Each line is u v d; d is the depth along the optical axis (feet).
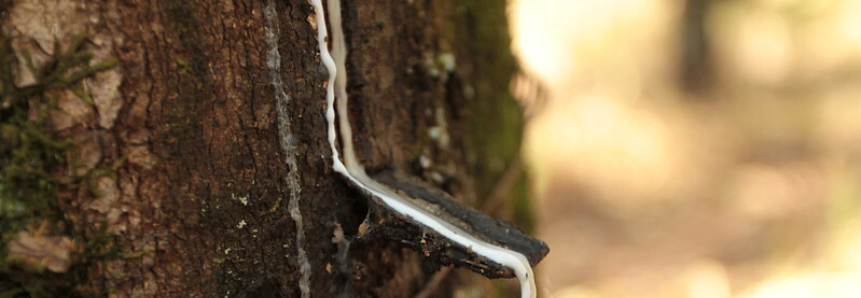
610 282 6.15
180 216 1.92
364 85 2.08
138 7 1.86
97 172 1.88
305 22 1.97
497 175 2.45
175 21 1.88
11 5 1.83
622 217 7.31
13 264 1.87
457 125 2.29
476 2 2.35
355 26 2.06
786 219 6.82
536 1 10.07
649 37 11.38
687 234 6.91
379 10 2.10
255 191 1.96
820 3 10.77
